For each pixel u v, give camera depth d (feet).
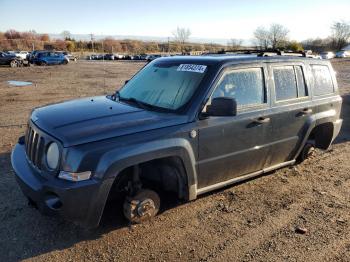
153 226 13.38
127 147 11.49
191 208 14.82
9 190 15.84
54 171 11.14
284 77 16.79
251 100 15.17
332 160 21.44
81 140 11.03
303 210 15.06
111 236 12.67
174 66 15.34
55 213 11.09
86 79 72.02
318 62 19.12
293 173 19.06
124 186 13.20
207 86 13.60
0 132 25.86
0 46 250.37
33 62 127.75
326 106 19.03
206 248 12.19
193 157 13.23
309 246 12.46
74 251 11.81
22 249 11.80
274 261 11.59
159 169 13.97
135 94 15.21
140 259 11.52
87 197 10.95
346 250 12.30
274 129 16.12
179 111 13.23
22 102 41.01
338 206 15.53
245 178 16.07
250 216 14.40
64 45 275.39
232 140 14.39
